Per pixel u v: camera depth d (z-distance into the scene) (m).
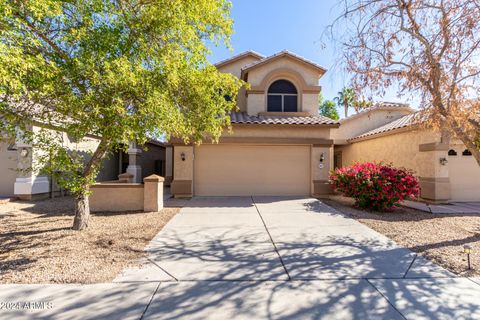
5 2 4.84
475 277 5.07
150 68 6.95
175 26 6.77
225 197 14.85
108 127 5.95
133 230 8.23
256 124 14.61
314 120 15.34
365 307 4.08
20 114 6.63
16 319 3.70
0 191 14.62
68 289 4.53
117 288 4.59
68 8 6.09
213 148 15.19
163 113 6.36
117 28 6.34
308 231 8.21
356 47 7.74
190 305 4.11
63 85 5.62
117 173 23.12
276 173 15.37
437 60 7.08
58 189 16.03
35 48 5.75
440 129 7.73
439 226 8.80
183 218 9.92
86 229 8.28
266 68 16.67
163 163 29.30
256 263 5.73
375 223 9.17
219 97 8.82
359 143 20.03
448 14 6.89
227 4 8.13
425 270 5.38
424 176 13.91
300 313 3.93
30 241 7.06
